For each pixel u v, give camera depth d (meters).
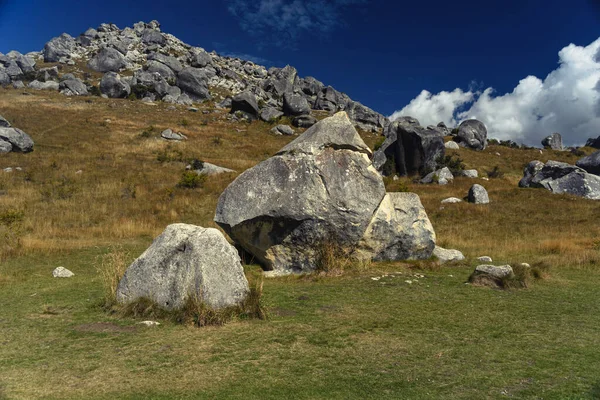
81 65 94.62
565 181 30.58
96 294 8.77
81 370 4.99
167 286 7.26
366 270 11.37
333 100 89.62
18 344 5.85
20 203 22.14
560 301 8.63
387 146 42.09
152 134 44.78
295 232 11.19
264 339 6.07
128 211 22.56
